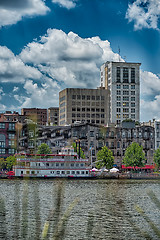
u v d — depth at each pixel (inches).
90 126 7194.9
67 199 3132.4
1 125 6747.1
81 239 1700.3
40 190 3747.5
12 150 6732.3
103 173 5383.9
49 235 1662.2
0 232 1742.1
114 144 7313.0
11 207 2475.4
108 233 1829.5
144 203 2928.2
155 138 7583.7
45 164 4980.3
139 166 6314.0
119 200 3097.9
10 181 4803.2
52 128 7086.6
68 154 5103.3
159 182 5083.7
